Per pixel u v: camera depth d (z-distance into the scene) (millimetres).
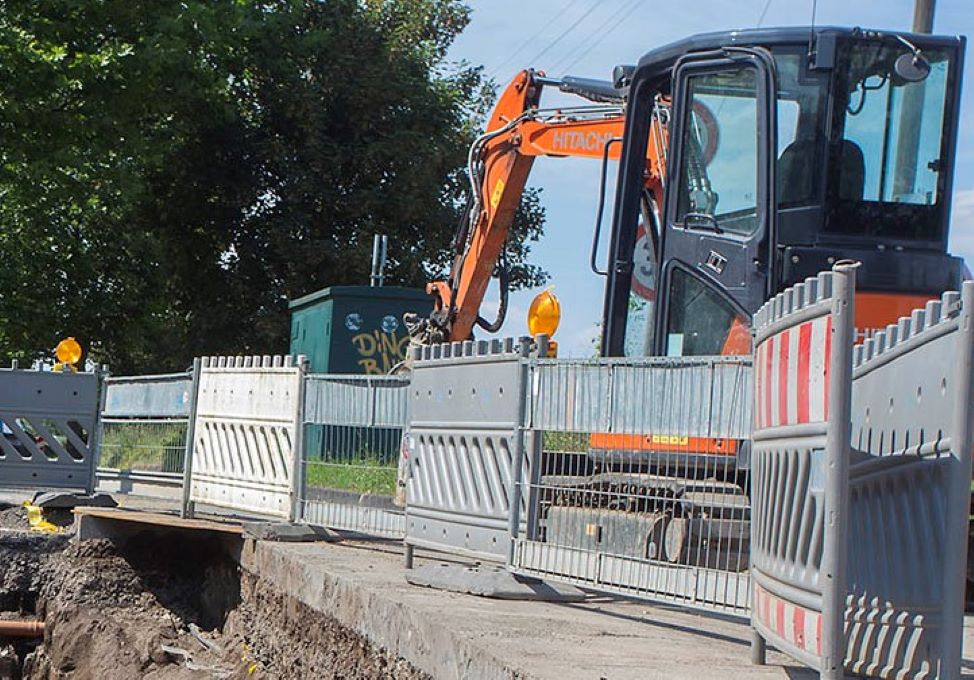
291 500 14047
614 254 12984
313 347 32031
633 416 8984
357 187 45125
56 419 18984
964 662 7844
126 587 15461
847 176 11898
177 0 34469
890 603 6285
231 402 15500
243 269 44781
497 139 17828
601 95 17016
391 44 45531
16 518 18250
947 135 12086
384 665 9273
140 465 18016
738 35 12125
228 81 41219
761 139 11812
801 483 6523
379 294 30859
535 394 10008
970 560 11758
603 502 9508
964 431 5469
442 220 45125
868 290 11797
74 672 14367
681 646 8102
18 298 38281
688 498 8922
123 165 35531
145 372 44938
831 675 5941
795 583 6566
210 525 14883
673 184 12375
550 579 9695
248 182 44312
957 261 12094
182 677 12633
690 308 12242
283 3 44219
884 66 11977
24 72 31672
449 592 10000
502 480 10398
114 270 39875
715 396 8305
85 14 33281
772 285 11727
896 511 6242
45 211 36906
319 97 44156
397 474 12344
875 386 6770
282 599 12273
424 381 11773
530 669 6949
